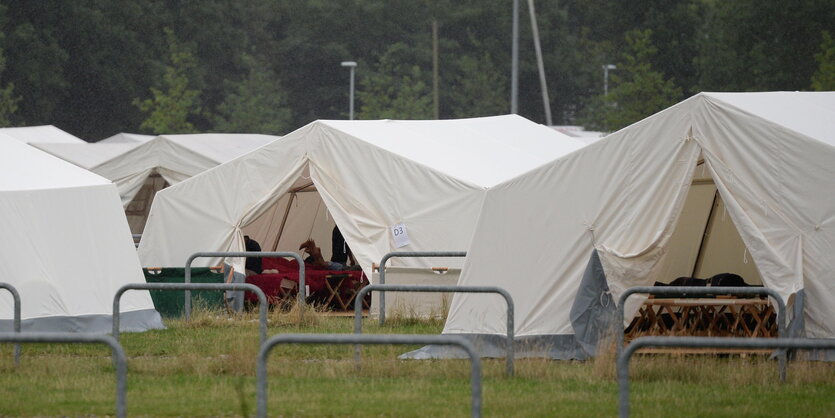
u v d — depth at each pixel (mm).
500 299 54469
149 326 65625
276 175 80312
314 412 39500
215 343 57625
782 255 51312
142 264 82375
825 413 39219
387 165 77312
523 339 54062
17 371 48781
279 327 65562
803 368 47062
